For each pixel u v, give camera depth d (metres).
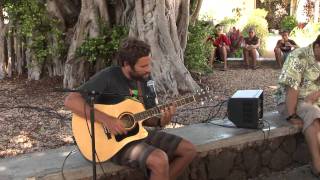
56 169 4.05
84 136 3.91
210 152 4.88
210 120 5.98
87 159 3.93
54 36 9.57
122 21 9.16
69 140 5.64
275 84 10.01
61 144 5.51
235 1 20.50
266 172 5.38
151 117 4.06
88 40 8.94
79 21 9.09
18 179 3.88
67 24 9.75
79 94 3.87
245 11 19.22
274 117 5.70
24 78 9.99
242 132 5.14
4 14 10.20
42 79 9.69
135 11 8.62
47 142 5.58
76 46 9.02
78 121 3.94
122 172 4.23
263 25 16.27
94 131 3.78
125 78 4.00
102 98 3.92
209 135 5.04
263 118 5.66
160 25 8.43
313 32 17.09
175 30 8.70
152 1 8.48
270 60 13.60
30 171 4.02
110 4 9.28
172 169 4.09
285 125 5.39
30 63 9.86
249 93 5.36
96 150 3.88
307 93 5.31
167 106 4.00
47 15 9.58
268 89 9.31
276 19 23.34
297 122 5.36
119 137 3.88
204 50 10.99
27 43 9.88
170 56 8.42
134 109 3.94
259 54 15.67
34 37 9.66
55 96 8.25
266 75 11.49
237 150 5.07
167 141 4.11
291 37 17.14
